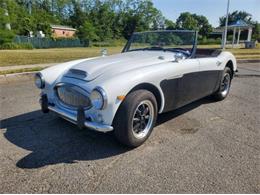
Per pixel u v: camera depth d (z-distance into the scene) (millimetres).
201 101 5301
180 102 3777
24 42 34188
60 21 65938
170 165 2768
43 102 3555
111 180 2500
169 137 3490
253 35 50344
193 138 3463
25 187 2387
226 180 2498
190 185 2418
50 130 3713
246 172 2639
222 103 5188
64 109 3309
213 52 5035
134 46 4691
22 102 5133
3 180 2490
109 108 2809
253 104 5141
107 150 3115
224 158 2918
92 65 3367
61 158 2926
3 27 34281
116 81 2857
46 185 2420
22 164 2787
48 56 15227
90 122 2949
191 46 4141
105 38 62188
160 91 3318
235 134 3609
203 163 2809
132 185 2420
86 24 53656
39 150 3109
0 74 7926
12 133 3602
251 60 13008
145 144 3273
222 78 4965
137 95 2984
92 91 2787
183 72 3629
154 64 3451
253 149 3146
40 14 56844
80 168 2717
